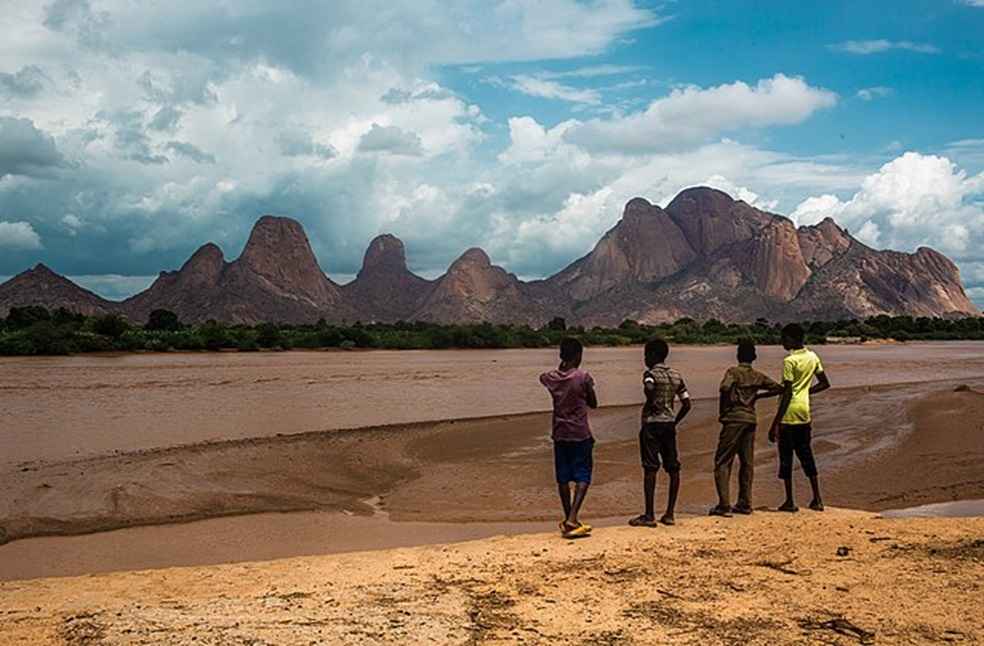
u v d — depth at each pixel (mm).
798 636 5758
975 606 6418
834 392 28562
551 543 8961
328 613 6285
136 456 14781
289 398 27312
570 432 9352
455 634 5777
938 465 14938
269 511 11562
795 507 10859
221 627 5883
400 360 56719
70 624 5988
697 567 7742
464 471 14641
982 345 102500
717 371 44375
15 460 14617
